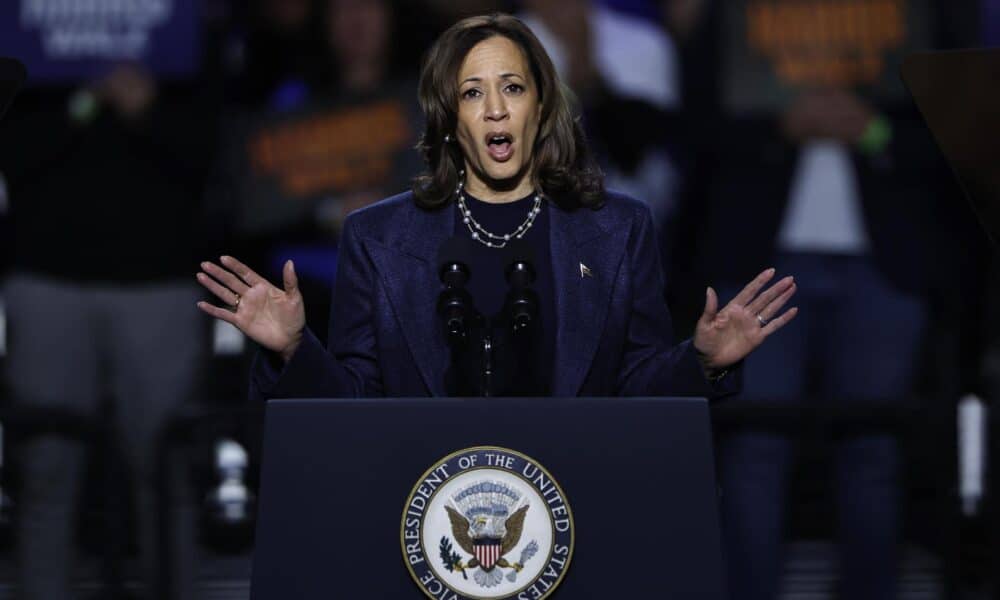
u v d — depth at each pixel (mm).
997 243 11945
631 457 10977
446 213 13617
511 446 10969
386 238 13531
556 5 25078
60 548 21969
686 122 23297
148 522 22609
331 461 10953
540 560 10805
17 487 22344
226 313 12344
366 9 24609
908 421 21453
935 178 21750
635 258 13625
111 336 23062
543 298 13281
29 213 23000
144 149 23344
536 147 13633
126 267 23000
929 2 22078
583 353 13023
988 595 22359
